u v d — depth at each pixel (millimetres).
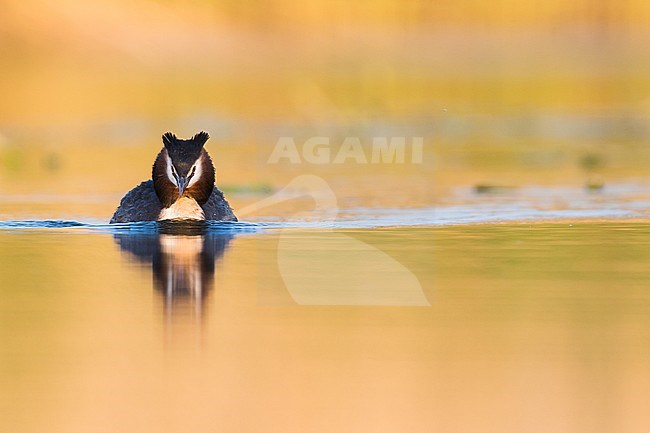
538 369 29000
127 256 44312
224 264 42562
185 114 108312
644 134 99688
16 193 66938
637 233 50094
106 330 32812
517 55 132250
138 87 117125
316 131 100000
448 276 40531
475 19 136125
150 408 25828
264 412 25547
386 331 32750
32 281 39625
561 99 116625
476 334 32500
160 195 53094
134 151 90562
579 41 134000
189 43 130625
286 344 31297
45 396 26688
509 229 51531
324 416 25266
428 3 138375
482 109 111500
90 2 132750
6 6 127312
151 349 30734
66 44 125938
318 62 128875
